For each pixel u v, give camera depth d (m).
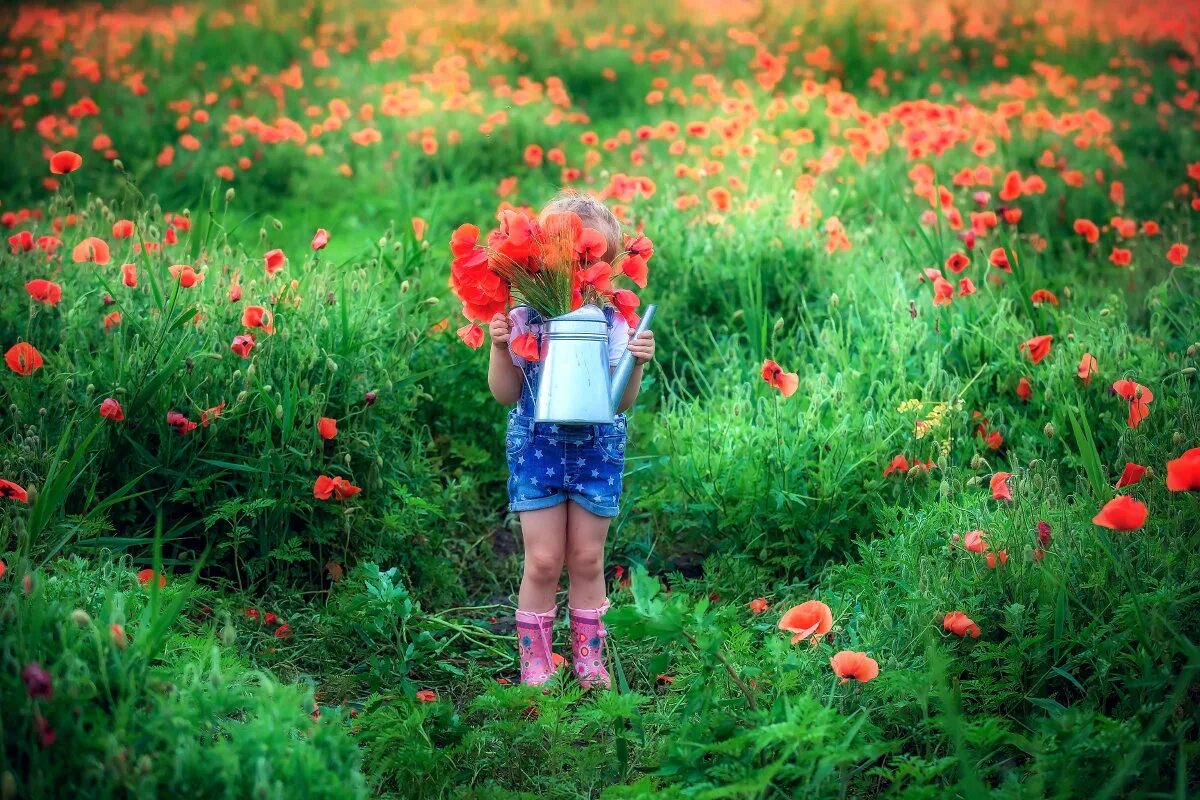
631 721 2.56
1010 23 13.48
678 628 2.28
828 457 3.61
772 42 12.62
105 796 1.96
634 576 2.32
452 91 9.86
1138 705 2.46
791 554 3.56
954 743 2.34
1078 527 2.89
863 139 6.87
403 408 3.83
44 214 5.30
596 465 3.03
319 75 10.95
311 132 8.45
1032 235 5.79
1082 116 7.73
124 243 4.54
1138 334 4.41
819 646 2.71
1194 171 6.40
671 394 4.25
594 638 3.09
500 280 2.90
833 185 6.90
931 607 2.73
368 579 3.08
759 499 3.63
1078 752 2.19
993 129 7.85
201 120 7.77
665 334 4.92
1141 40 12.73
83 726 2.15
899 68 11.65
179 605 2.38
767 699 2.51
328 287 4.09
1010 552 2.84
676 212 5.66
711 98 9.56
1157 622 2.46
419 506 3.53
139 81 9.61
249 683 2.74
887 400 3.88
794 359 4.47
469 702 2.92
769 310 5.09
